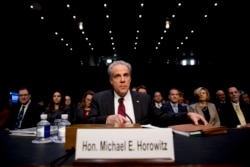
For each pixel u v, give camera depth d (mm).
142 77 10766
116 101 1830
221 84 9711
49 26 8164
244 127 1634
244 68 8609
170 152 695
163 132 717
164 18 8367
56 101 4590
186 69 10422
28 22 6863
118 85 1753
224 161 683
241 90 8672
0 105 6523
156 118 1747
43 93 9281
